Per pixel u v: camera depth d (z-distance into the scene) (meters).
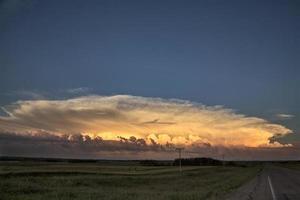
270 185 51.03
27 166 116.25
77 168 112.12
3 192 36.00
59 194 34.88
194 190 42.66
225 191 40.12
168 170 121.12
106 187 48.84
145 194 35.75
